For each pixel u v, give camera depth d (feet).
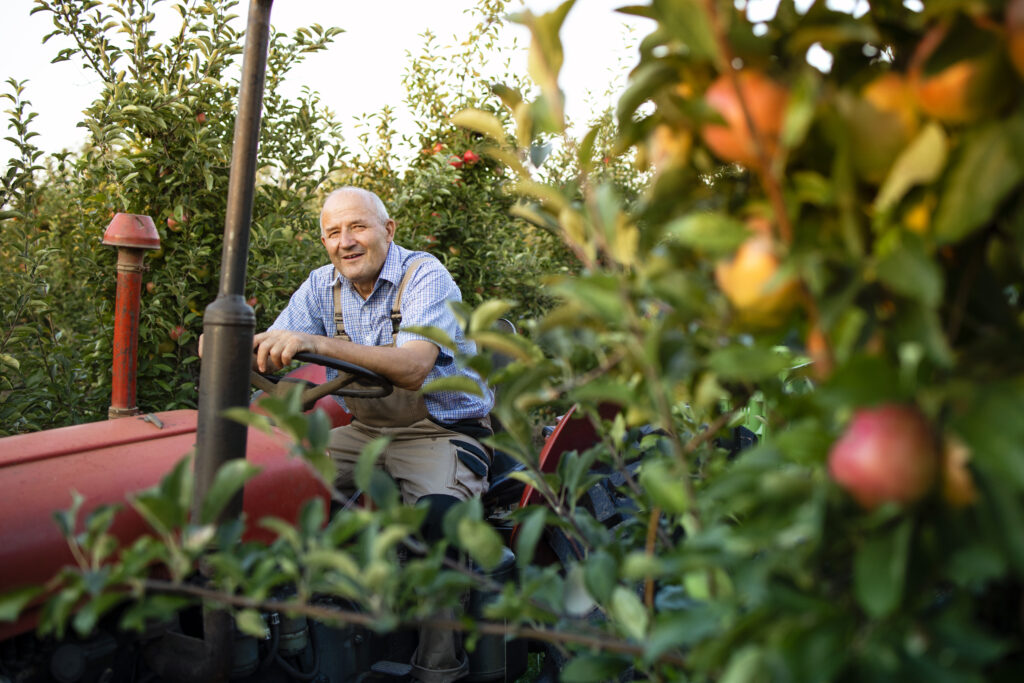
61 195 12.51
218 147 10.93
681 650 2.52
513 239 19.02
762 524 1.89
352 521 2.47
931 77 1.76
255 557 2.75
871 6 2.01
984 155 1.71
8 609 2.34
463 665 6.88
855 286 1.77
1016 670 1.81
